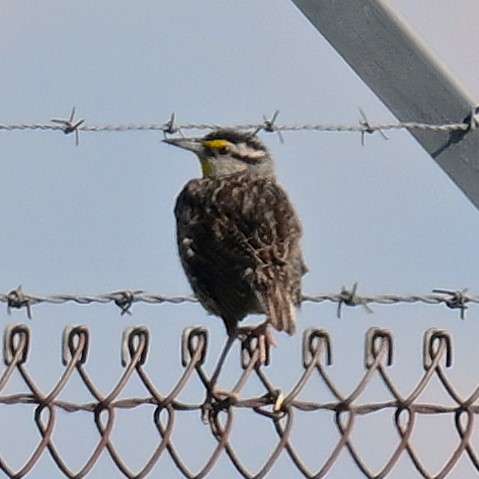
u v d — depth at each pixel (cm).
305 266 1385
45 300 1242
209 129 1370
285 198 1410
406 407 1259
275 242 1359
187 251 1383
